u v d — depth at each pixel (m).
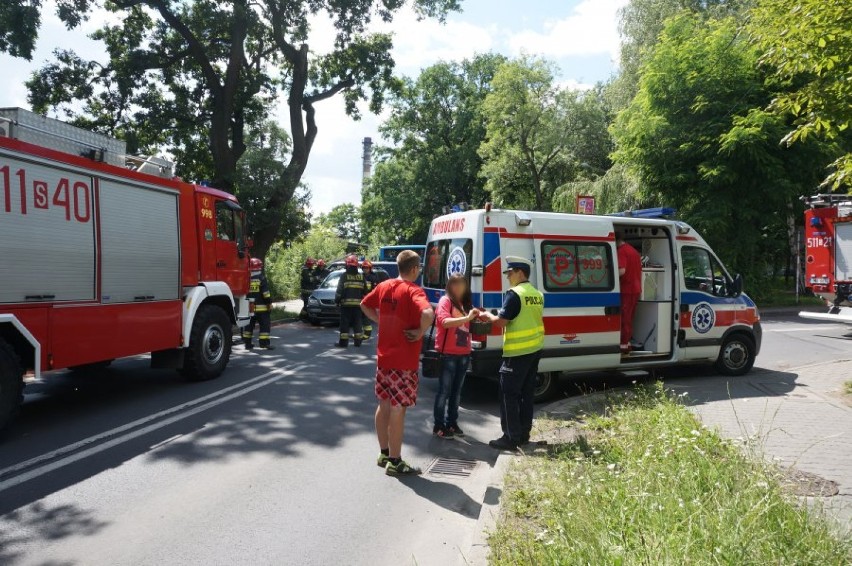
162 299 8.12
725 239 22.38
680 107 22.14
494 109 35.06
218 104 20.95
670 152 22.00
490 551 3.48
